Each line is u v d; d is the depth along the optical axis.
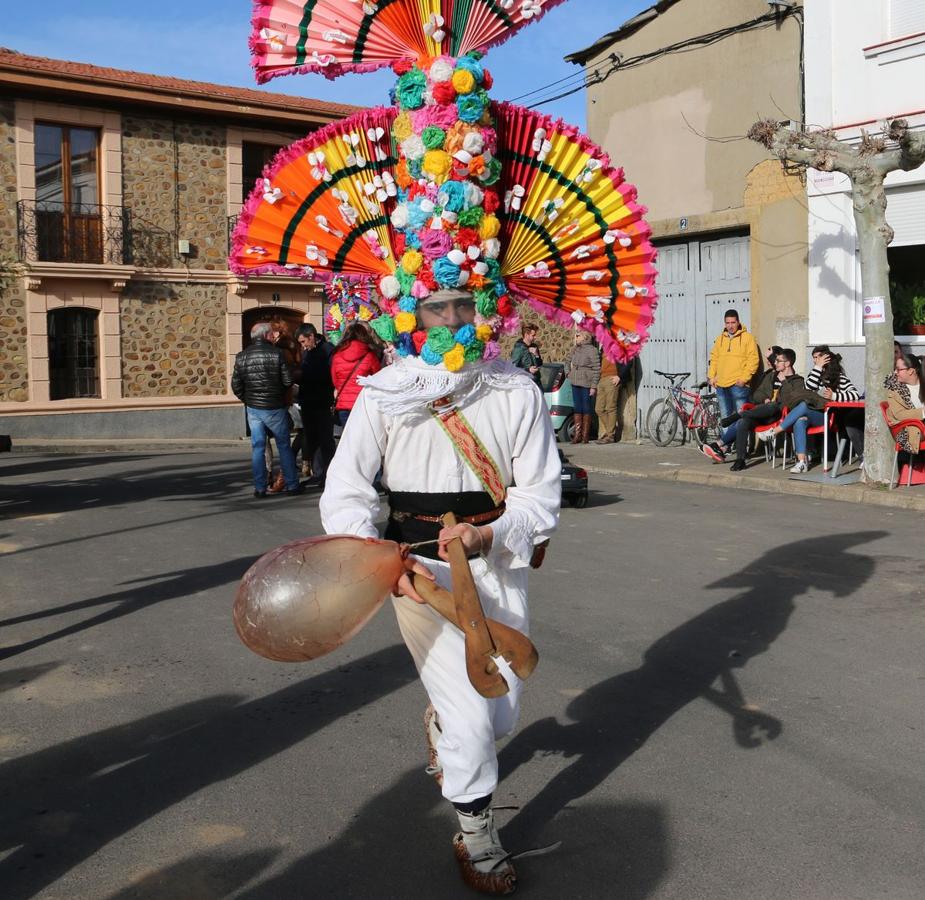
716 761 3.88
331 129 3.16
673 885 3.00
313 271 3.38
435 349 2.89
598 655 5.19
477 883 2.97
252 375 11.09
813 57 13.20
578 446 16.33
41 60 22.22
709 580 6.77
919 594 6.30
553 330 27.22
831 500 10.33
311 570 2.62
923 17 12.16
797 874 3.05
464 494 2.96
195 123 23.16
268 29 3.16
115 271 22.00
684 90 15.26
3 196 21.09
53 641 5.57
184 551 8.02
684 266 15.84
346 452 2.98
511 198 3.12
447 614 2.70
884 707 4.43
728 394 14.00
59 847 3.27
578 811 3.48
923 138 9.80
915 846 3.21
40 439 21.44
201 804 3.57
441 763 2.95
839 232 13.18
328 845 3.27
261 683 4.85
